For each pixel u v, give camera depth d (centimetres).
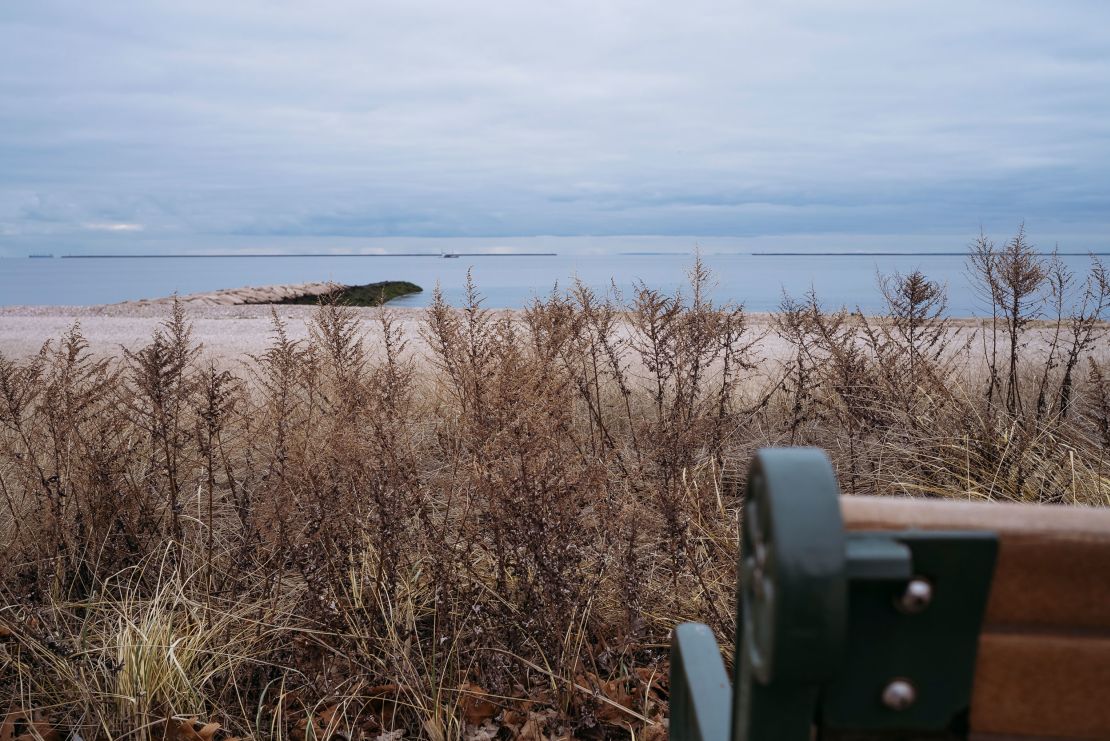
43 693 325
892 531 88
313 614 346
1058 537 87
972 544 87
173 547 413
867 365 562
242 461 503
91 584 414
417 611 386
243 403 504
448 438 441
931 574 88
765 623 85
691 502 415
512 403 364
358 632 350
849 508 89
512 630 345
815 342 545
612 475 441
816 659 81
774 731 93
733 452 531
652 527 385
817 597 80
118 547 413
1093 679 92
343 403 398
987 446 504
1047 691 93
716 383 607
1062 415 553
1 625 368
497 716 323
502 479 335
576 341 515
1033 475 486
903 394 522
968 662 92
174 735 305
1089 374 571
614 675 350
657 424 459
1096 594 89
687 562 380
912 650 91
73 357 445
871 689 93
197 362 716
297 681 348
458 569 366
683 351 496
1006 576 90
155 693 321
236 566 388
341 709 326
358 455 362
